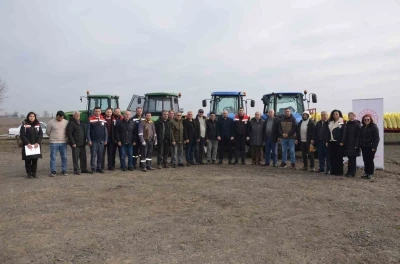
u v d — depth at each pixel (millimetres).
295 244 4969
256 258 4496
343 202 7152
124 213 6453
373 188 8492
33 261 4395
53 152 10188
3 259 4457
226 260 4430
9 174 10742
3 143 24422
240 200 7340
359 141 9836
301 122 11250
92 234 5348
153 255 4578
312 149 10969
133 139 11133
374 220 6023
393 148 20438
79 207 6844
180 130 11875
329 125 10375
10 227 5680
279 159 14484
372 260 4438
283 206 6887
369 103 11281
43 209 6703
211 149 12844
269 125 12000
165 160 11852
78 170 10477
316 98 14664
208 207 6844
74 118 10469
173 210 6652
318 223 5871
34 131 9828
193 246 4887
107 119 11023
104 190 8266
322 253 4656
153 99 15805
